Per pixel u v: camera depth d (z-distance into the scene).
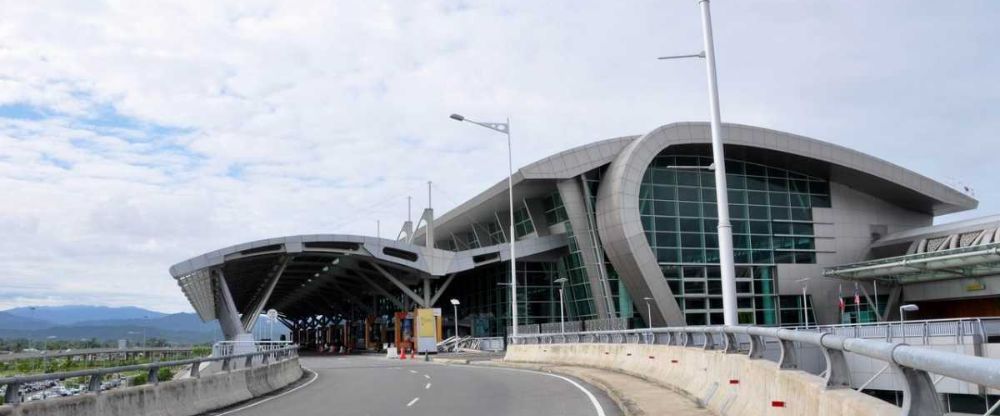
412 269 71.25
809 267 70.44
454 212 82.06
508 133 46.66
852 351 6.37
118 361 39.59
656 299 63.56
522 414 15.55
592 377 24.53
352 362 50.97
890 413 5.54
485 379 26.89
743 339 16.73
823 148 68.81
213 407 18.38
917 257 59.03
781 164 70.50
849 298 70.75
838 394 7.01
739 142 66.50
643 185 66.25
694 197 67.62
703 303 66.44
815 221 71.75
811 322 69.94
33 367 34.22
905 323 35.97
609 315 66.50
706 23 19.45
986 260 54.72
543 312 73.25
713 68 19.08
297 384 27.48
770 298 68.88
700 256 66.81
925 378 5.05
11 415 10.93
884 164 70.56
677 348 20.03
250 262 67.88
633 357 26.19
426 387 23.73
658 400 16.28
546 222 72.88
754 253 68.81
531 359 39.56
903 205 75.31
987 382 3.62
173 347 46.81
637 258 63.06
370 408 17.62
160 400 15.95
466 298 86.75
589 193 66.62
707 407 14.26
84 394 13.22
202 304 90.00
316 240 65.25
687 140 65.19
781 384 9.48
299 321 188.00
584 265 67.31
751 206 69.69
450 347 73.31
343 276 91.19
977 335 32.91
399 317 76.38
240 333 60.31
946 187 72.81
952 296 64.12
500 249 69.94
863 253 73.06
